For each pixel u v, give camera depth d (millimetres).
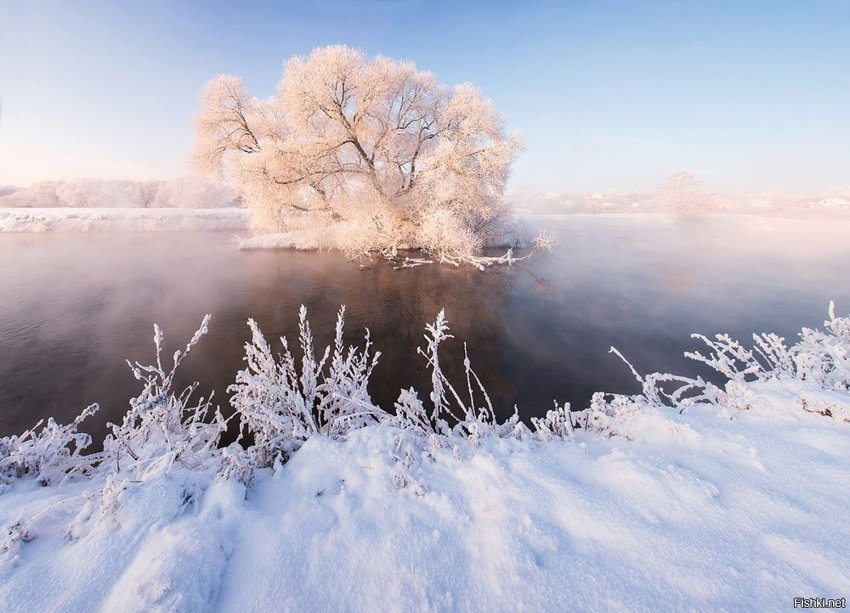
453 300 12242
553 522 1938
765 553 1677
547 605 1503
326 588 1620
